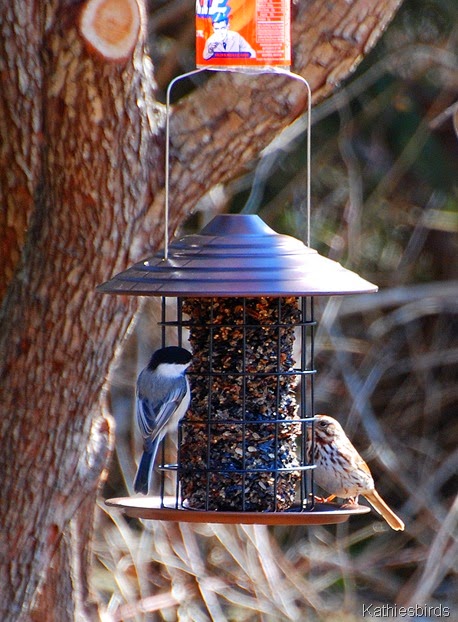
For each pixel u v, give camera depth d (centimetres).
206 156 1055
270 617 1733
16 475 1003
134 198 996
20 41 941
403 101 2122
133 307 1028
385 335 2147
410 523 2016
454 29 2105
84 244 981
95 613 1206
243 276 869
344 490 1342
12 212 998
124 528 1758
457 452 2109
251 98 1061
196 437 1040
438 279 2211
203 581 1716
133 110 975
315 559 1891
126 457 1866
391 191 2161
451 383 2184
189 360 1062
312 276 884
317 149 2098
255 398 1042
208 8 880
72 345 995
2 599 1014
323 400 2056
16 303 997
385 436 2127
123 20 943
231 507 1023
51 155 962
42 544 1025
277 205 2077
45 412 1001
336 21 1069
